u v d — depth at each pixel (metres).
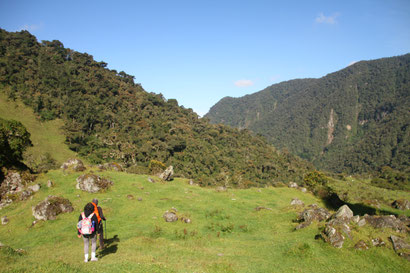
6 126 25.48
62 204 20.12
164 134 126.44
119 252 11.48
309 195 32.97
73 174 27.56
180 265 9.77
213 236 16.70
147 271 8.27
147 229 17.55
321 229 14.99
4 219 18.88
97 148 103.50
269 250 13.13
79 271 7.73
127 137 115.25
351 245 12.32
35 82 122.12
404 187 121.94
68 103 119.00
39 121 104.62
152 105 162.88
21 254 11.08
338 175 164.12
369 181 149.88
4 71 116.12
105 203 22.33
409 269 10.62
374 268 10.78
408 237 12.92
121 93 153.12
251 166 132.12
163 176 34.41
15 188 23.62
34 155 84.00
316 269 10.69
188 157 119.31
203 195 29.16
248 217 21.55
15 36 145.75
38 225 18.02
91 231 9.12
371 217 14.84
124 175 30.55
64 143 99.75
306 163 172.00
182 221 19.66
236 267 10.41
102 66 180.88
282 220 20.14
